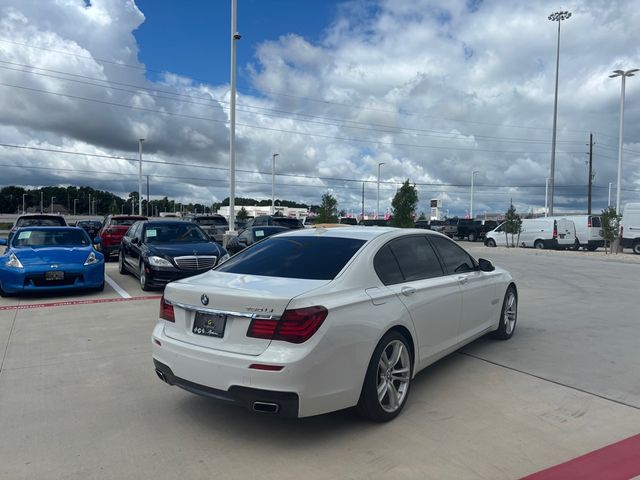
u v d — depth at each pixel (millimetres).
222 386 3461
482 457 3340
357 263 4078
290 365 3260
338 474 3135
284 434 3707
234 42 17812
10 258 9469
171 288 4027
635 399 4379
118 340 6371
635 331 6977
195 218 25625
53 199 160250
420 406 4230
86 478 3094
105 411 4125
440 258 5156
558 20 37062
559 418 3973
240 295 3498
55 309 8453
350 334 3555
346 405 3592
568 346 6152
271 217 25125
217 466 3244
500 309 6211
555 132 36500
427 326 4469
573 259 20625
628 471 3160
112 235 17469
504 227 30016
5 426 3830
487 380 4883
